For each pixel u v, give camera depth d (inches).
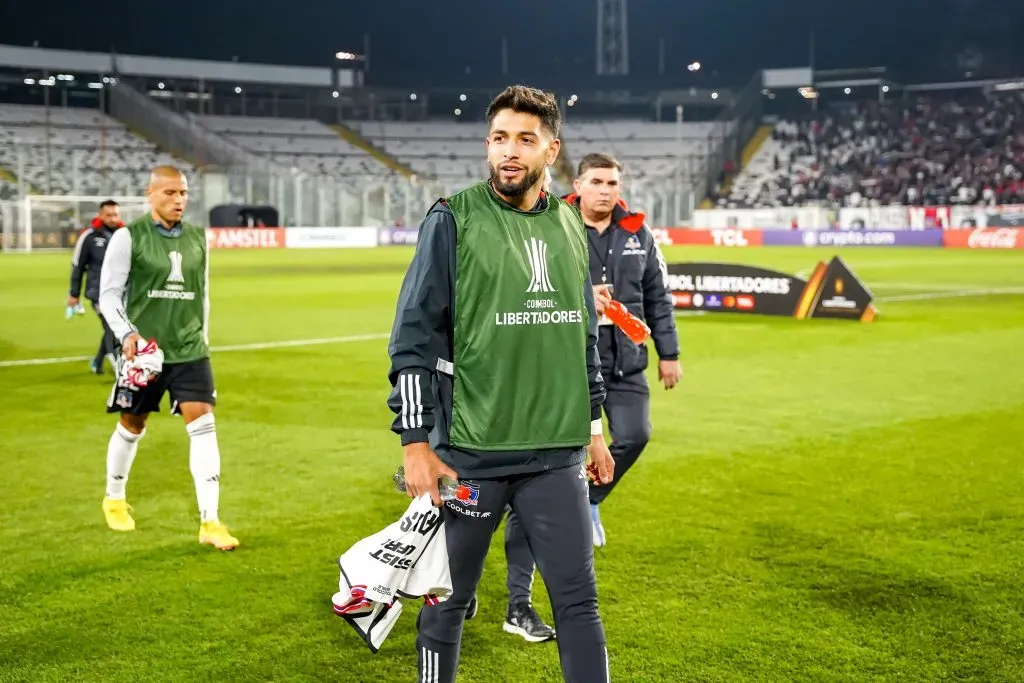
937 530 200.1
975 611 159.2
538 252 110.1
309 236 1620.3
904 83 2288.4
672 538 195.3
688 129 2228.1
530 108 108.0
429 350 106.3
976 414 313.4
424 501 111.0
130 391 194.7
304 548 192.4
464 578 113.3
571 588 111.3
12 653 145.4
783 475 243.0
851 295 569.9
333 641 150.4
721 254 1320.1
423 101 2370.8
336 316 613.9
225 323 576.1
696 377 386.9
